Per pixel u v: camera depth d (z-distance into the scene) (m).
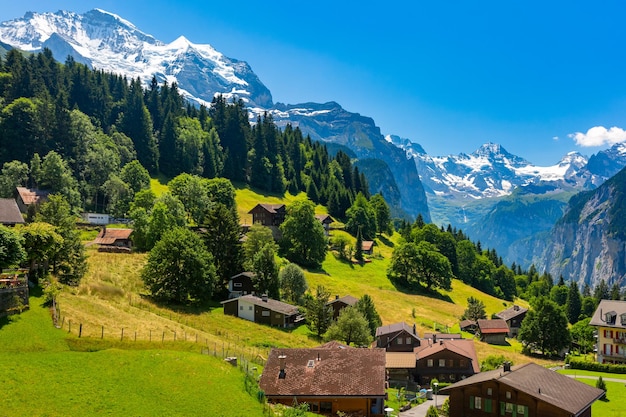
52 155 156.88
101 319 65.19
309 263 158.38
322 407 54.38
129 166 184.75
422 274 174.00
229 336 83.75
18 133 174.88
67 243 78.56
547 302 120.94
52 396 42.59
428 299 162.88
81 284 84.19
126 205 166.25
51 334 54.53
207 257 105.25
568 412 53.50
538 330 118.81
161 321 75.62
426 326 132.62
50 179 155.12
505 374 61.09
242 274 115.25
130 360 52.12
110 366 50.09
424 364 93.12
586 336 145.62
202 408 44.50
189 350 60.72
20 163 162.75
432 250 187.25
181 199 166.62
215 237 117.75
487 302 184.00
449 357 92.88
